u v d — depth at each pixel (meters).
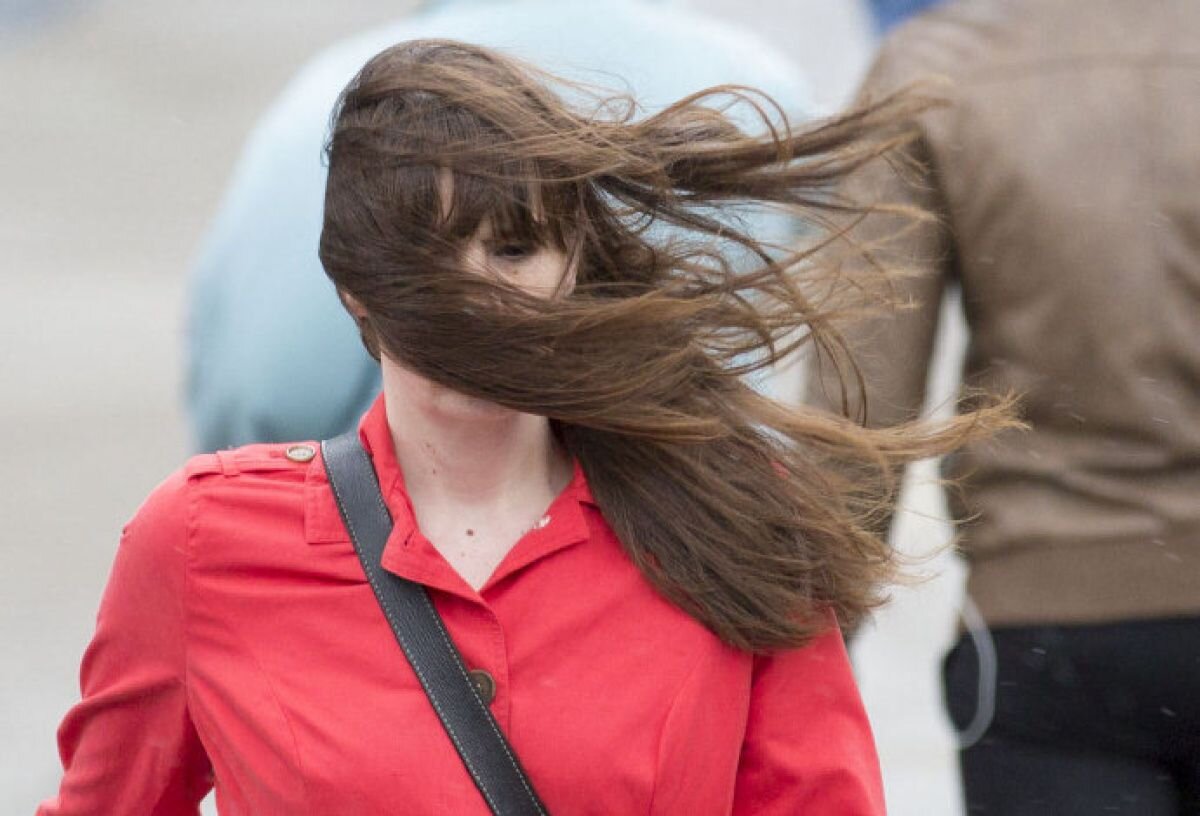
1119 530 11.63
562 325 8.16
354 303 8.61
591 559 8.71
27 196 63.12
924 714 21.45
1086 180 11.79
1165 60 11.91
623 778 8.44
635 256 8.67
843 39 20.11
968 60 12.15
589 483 8.74
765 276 9.09
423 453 8.76
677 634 8.65
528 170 8.13
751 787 9.04
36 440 34.75
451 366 8.20
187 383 14.18
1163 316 11.67
